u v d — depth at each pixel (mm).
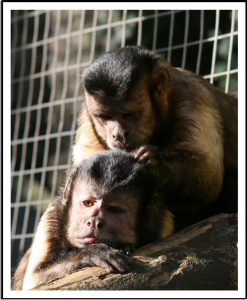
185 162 7340
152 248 5363
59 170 18234
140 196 6094
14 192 18203
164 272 5008
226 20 14062
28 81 18891
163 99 7680
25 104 18859
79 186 6129
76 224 5988
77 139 8812
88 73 7453
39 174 18562
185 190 7332
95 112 7504
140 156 6656
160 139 7781
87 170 6145
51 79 18766
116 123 7398
